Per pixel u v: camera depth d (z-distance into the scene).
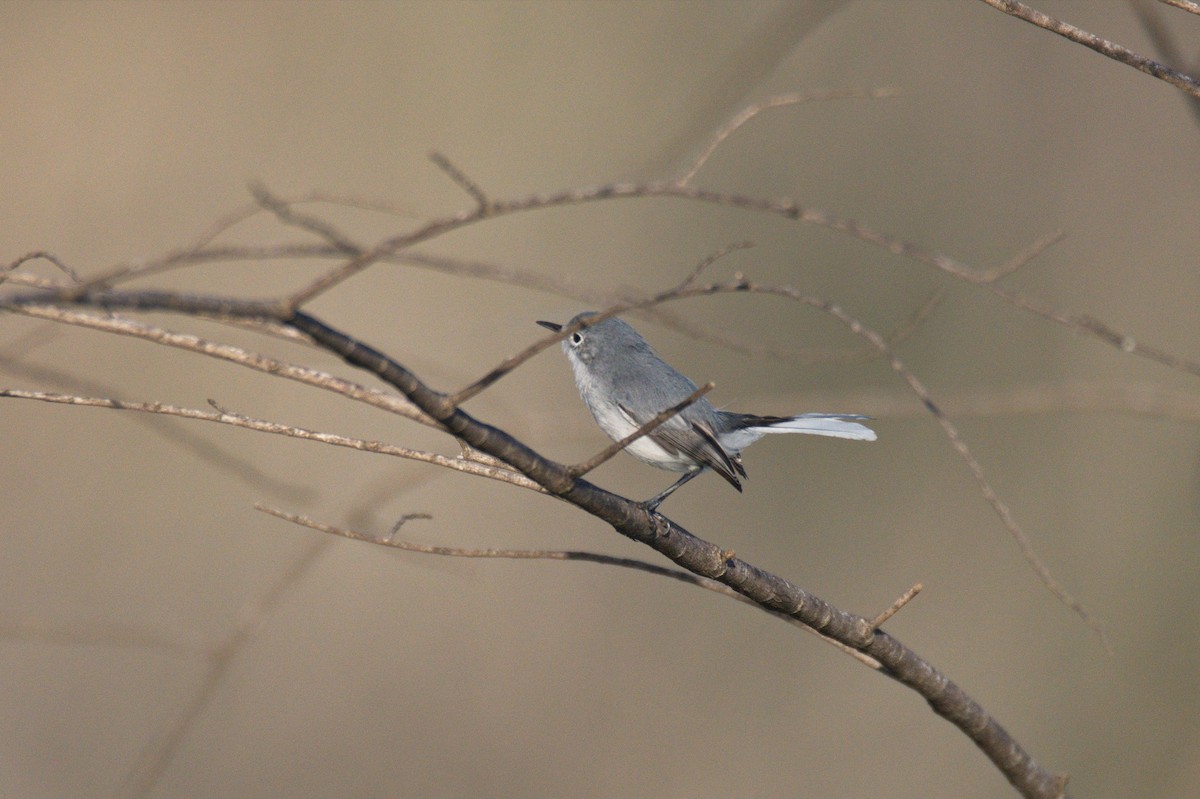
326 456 12.52
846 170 15.76
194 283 13.65
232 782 10.98
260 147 15.12
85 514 11.94
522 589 13.09
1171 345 14.33
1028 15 4.21
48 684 10.88
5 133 14.21
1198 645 12.49
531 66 16.16
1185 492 13.38
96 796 10.27
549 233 15.59
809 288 15.53
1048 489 14.09
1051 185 15.44
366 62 15.77
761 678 12.71
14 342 5.18
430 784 11.55
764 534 14.34
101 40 14.94
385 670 12.11
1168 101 15.04
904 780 11.79
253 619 6.89
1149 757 11.88
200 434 12.27
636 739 12.09
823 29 15.83
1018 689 12.59
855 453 14.62
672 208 15.85
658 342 15.42
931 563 13.84
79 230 13.59
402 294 14.30
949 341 14.96
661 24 16.52
